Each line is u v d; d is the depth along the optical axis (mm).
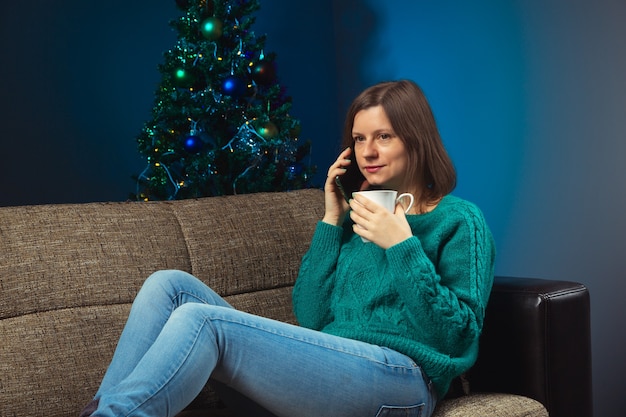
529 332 1997
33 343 2008
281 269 2467
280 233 2508
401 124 1917
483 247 1861
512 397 1955
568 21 3211
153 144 3426
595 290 3168
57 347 2031
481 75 3578
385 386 1739
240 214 2486
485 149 3572
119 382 1694
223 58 3404
